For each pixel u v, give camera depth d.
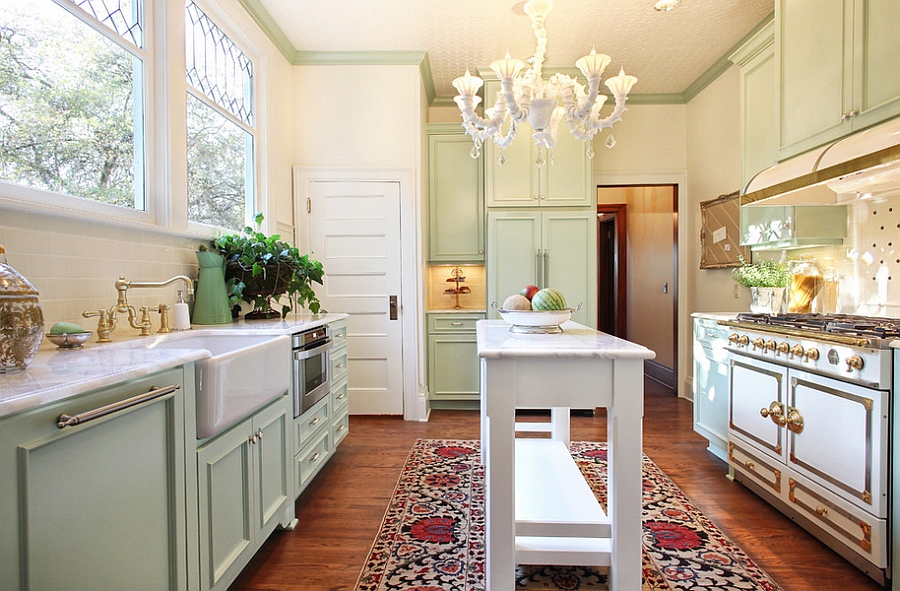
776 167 2.30
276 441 1.81
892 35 1.80
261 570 1.70
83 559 0.90
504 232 3.81
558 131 3.83
